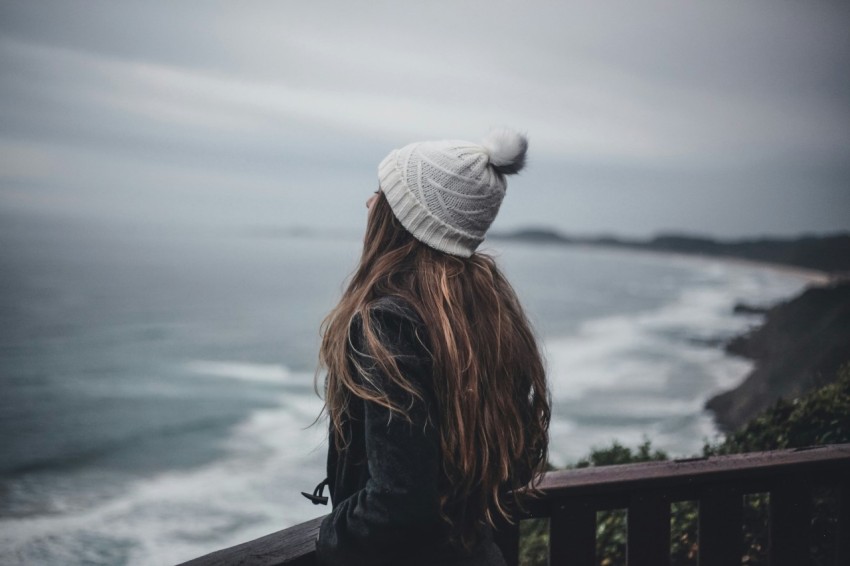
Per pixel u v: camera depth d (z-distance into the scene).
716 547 1.96
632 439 20.48
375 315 1.20
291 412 29.95
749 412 20.78
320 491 1.40
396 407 1.14
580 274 151.25
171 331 61.44
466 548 1.27
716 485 1.95
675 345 45.91
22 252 187.12
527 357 1.37
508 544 1.76
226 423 27.89
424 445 1.15
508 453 1.32
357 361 1.19
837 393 3.41
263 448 23.66
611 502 1.84
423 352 1.19
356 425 1.27
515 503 1.73
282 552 1.44
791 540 2.06
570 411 25.16
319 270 153.50
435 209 1.30
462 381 1.21
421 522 1.14
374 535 1.15
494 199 1.36
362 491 1.20
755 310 72.38
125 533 15.81
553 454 19.17
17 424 28.66
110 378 39.97
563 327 58.03
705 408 24.42
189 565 1.38
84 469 21.91
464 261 1.33
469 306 1.28
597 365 37.09
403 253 1.32
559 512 1.78
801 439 3.34
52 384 38.31
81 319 69.00
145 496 18.58
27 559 14.26
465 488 1.24
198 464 21.83
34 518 17.03
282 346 53.53
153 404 32.44
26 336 58.19
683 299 91.50
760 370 23.62
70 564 14.06
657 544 1.89
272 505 17.45
